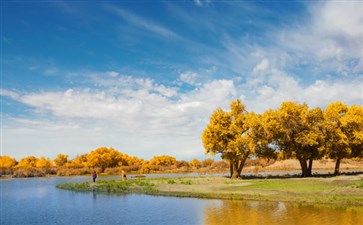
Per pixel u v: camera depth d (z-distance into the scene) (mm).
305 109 58500
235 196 33875
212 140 56844
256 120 56000
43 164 166000
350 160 105250
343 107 57688
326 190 34094
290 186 39312
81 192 49156
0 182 86188
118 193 44562
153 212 28531
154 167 128125
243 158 57250
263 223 21938
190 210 28453
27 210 33188
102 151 141500
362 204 26922
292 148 57094
